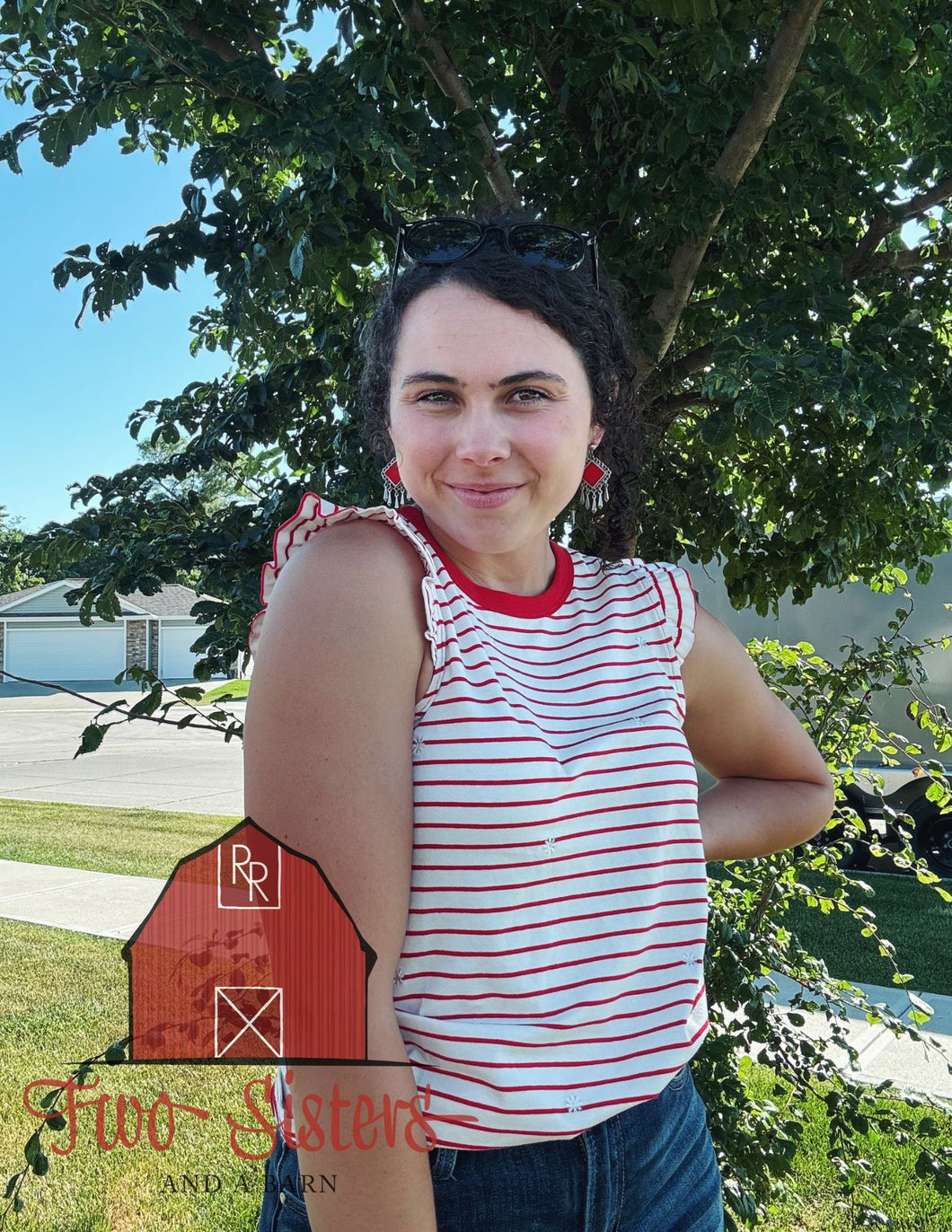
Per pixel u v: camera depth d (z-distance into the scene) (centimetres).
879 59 222
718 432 182
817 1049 235
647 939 98
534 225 104
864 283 250
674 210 210
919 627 630
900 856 253
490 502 99
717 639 127
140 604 3494
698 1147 113
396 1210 81
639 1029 97
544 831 91
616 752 99
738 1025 221
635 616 114
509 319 98
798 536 270
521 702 97
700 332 253
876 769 640
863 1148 304
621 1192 98
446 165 188
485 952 89
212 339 288
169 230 197
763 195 214
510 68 260
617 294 130
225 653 197
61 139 194
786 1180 255
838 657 655
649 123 215
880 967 488
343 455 203
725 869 250
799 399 172
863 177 239
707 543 273
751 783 138
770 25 214
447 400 99
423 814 89
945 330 296
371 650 86
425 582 93
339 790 82
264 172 232
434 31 201
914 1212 269
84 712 2433
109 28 213
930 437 200
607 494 137
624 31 203
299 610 87
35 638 3434
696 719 132
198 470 223
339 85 185
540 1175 93
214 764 1419
